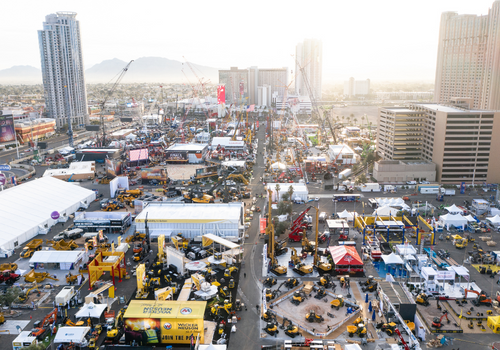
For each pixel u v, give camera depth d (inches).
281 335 3718.0
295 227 6003.9
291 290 4517.7
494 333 3722.9
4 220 6136.8
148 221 6161.4
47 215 6697.8
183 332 3577.8
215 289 4419.3
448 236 6028.5
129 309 3713.1
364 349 3474.4
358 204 7770.7
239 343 3597.4
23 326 3868.1
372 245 5654.5
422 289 4495.6
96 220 6397.6
